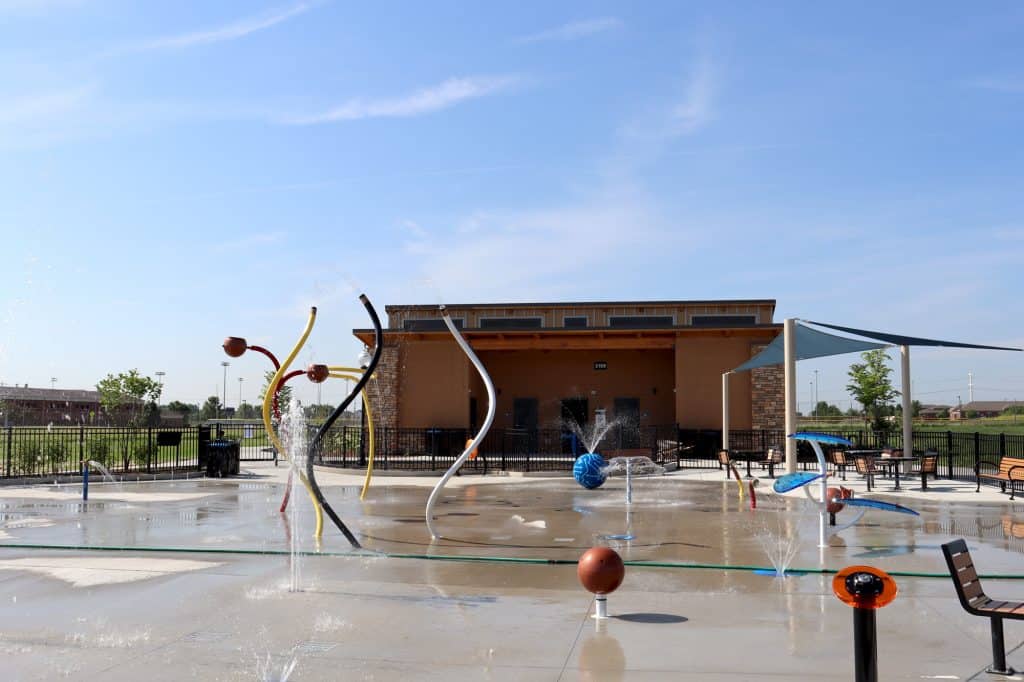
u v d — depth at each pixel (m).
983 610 5.42
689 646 5.98
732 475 22.58
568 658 5.71
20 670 5.47
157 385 40.59
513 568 8.99
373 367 11.05
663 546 10.38
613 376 32.81
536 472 23.20
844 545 10.39
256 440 38.12
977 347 19.39
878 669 5.45
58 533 11.61
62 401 53.97
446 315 11.24
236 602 7.38
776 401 29.22
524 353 33.16
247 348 13.88
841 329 18.39
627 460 15.53
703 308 34.09
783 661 5.61
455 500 16.20
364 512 14.12
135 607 7.20
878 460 18.12
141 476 21.64
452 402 30.22
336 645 6.05
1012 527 12.04
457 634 6.32
